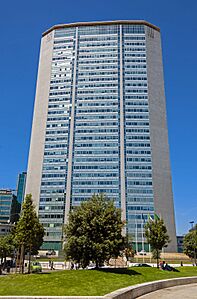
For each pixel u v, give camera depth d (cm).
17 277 2238
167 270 3306
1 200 18500
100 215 2839
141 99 14888
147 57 15738
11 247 6425
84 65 15750
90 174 13688
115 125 14438
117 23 16425
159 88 15500
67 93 15338
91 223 2764
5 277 2312
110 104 14838
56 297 1455
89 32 16412
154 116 14712
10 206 18350
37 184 13988
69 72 15750
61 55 16238
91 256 2720
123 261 6431
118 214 2930
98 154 14000
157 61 16012
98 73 15488
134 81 15238
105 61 15700
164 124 14938
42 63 16662
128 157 13838
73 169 13875
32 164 14625
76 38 16412
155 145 14188
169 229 13038
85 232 2777
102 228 2794
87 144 14225
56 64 16100
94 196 3009
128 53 15788
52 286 1883
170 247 12669
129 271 2686
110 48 15938
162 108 15188
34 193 13925
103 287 1900
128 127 14362
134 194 13225
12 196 18712
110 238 2770
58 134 14638
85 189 13475
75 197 13412
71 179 13712
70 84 15488
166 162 14225
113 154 13938
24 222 3316
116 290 1733
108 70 15488
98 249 2662
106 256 2712
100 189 13388
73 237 2745
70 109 14988
